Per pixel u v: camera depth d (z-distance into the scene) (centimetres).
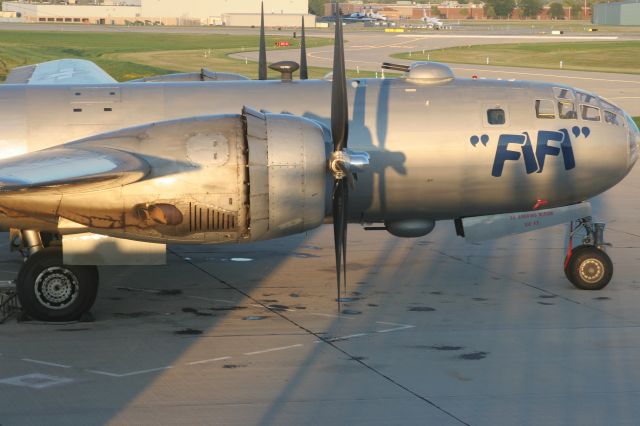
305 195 2016
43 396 1583
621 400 1578
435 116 2361
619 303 2250
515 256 2794
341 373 1712
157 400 1567
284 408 1532
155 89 2381
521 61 12356
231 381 1666
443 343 1908
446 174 2367
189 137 1989
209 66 10725
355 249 2878
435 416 1498
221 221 2002
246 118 2011
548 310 2181
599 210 3588
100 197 1950
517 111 2391
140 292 2338
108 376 1689
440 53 13562
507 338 1947
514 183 2400
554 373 1719
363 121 2341
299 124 2027
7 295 2122
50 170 1862
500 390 1625
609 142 2430
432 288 2400
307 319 2095
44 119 2297
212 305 2217
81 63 3612
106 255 2038
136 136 2005
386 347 1880
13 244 2381
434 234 3105
